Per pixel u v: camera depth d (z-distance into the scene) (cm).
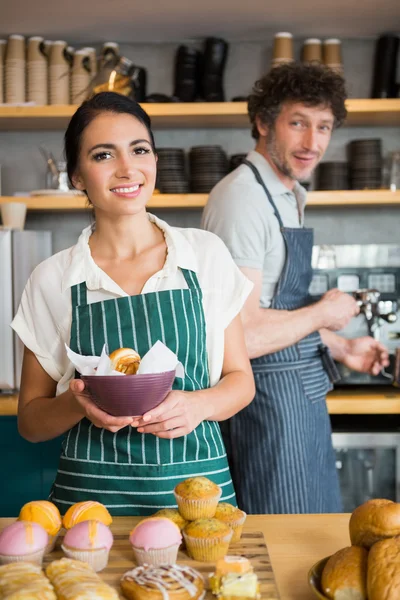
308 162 202
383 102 275
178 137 307
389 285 257
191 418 123
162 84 305
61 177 286
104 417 111
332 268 257
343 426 257
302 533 110
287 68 202
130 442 129
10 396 253
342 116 206
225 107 277
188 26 287
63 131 308
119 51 304
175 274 138
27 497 242
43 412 135
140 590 85
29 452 242
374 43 303
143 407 109
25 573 84
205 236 146
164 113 277
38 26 284
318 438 203
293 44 303
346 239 308
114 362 110
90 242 143
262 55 304
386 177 299
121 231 139
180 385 132
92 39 299
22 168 310
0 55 286
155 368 108
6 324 249
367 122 297
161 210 308
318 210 308
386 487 251
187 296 137
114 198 132
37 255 264
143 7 268
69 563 88
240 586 85
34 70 283
